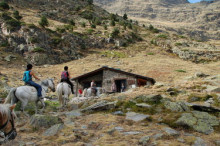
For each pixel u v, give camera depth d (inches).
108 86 1045.2
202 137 243.1
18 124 293.7
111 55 2484.0
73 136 244.7
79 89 1075.9
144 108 377.7
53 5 4611.2
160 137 237.6
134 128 281.3
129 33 3425.2
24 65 1870.1
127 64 2042.3
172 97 434.6
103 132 266.4
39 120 284.4
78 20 4052.7
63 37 2600.9
